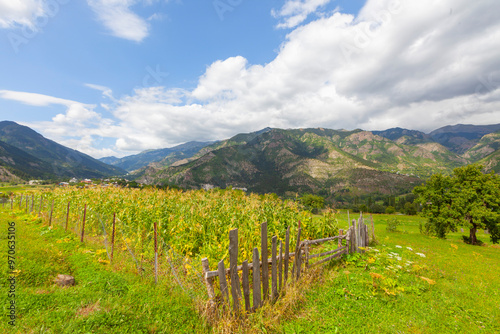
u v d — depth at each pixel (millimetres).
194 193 17859
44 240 10461
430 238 24656
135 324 4711
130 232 10891
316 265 8453
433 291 8070
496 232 31578
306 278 7457
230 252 5129
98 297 5477
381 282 8039
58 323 4312
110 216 13203
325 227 13312
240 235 9250
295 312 6070
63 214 15766
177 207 13422
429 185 37031
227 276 5355
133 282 6762
